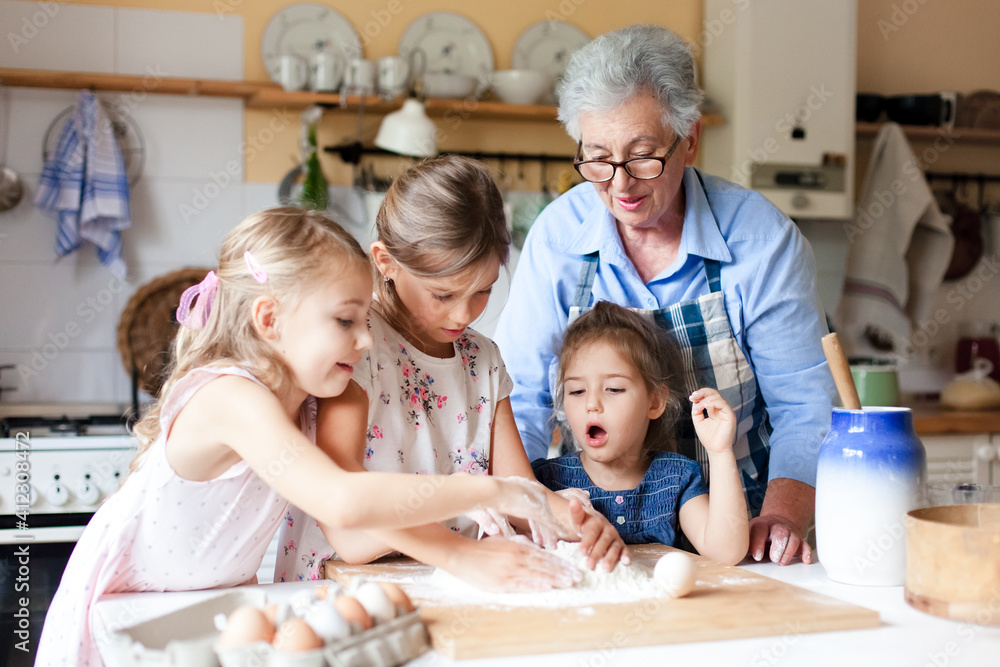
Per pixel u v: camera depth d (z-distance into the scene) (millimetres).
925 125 3102
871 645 807
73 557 1105
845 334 3141
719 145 2977
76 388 2672
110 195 2572
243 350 990
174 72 2723
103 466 2158
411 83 2783
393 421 1177
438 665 757
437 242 1062
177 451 981
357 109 2781
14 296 2627
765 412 1501
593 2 3037
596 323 1316
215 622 809
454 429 1241
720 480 1140
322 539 1194
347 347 987
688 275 1427
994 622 858
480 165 1157
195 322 1062
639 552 1169
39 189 2562
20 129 2613
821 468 1049
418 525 908
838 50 2926
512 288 1535
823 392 1385
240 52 2768
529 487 951
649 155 1249
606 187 1297
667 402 1367
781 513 1230
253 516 1058
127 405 2648
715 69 2990
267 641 727
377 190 2736
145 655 714
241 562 1089
